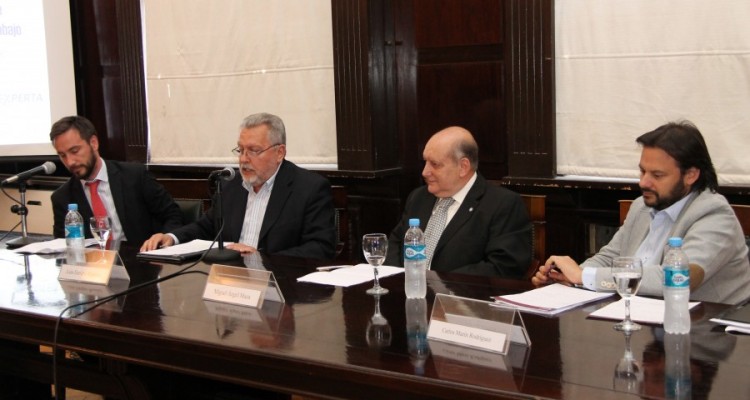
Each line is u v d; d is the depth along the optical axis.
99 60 5.31
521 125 3.63
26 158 5.17
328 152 4.35
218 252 2.86
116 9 5.08
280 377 1.75
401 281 2.38
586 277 2.17
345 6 4.05
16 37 5.08
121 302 2.24
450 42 3.90
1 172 5.43
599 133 3.50
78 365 2.43
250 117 3.23
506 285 2.29
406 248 2.17
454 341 1.74
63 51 5.20
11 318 2.21
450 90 3.95
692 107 3.28
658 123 3.36
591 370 1.54
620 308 1.97
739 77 3.17
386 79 4.12
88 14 5.29
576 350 1.66
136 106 5.07
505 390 1.45
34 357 2.61
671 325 1.75
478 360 1.62
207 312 2.10
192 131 4.89
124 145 5.30
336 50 4.12
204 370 1.87
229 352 1.79
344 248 3.53
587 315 1.93
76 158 3.51
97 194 3.61
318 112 4.36
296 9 4.36
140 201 3.66
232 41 4.63
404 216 3.06
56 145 3.52
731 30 3.17
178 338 1.88
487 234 2.80
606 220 3.54
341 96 4.14
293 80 4.42
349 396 1.65
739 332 1.75
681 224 2.28
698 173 2.27
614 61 3.43
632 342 1.70
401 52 4.09
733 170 3.22
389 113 4.14
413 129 4.12
